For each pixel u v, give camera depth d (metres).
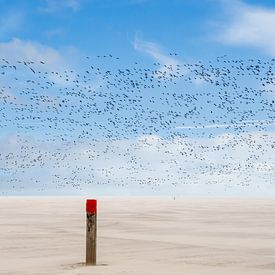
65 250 15.31
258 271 11.14
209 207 46.78
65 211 38.97
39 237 18.75
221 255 13.82
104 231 21.27
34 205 54.12
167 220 27.52
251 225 24.23
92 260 12.38
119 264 12.32
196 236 19.12
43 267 11.97
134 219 28.34
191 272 10.98
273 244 16.50
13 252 14.87
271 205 53.22
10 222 26.23
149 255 13.95
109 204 58.94
